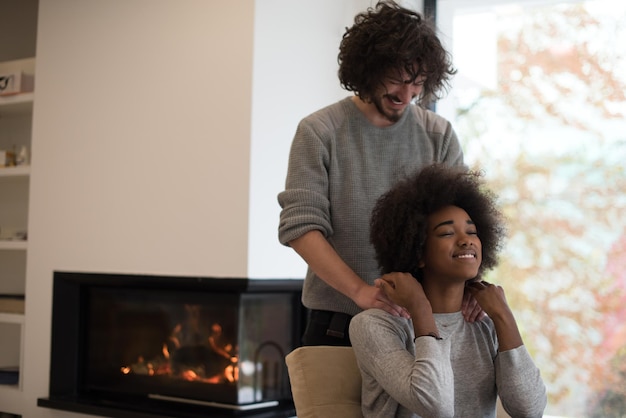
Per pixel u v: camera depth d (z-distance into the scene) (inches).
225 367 134.5
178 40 139.9
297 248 72.6
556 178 138.1
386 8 71.5
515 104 142.8
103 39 150.2
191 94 137.7
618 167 133.0
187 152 137.7
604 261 133.3
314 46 143.1
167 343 142.4
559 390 136.2
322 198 73.6
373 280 73.8
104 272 147.3
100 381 150.9
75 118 153.2
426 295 62.8
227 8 134.0
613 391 131.7
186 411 135.4
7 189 181.8
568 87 138.3
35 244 157.8
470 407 61.3
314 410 65.6
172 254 138.6
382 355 59.5
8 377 164.7
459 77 148.2
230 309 134.1
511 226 141.3
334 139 74.9
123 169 145.9
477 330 63.2
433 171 63.7
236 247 130.8
